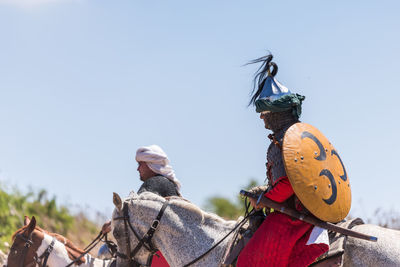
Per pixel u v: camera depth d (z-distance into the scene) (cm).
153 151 939
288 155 677
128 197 848
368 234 691
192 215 800
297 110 720
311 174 676
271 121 725
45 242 968
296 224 702
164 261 875
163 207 811
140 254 823
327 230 711
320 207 675
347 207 698
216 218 797
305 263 689
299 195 671
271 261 699
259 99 722
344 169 711
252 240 716
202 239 786
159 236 810
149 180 921
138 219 823
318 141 697
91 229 1861
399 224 1266
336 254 684
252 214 756
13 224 1700
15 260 956
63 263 964
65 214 1870
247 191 750
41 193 1895
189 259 782
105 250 1033
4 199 1758
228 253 745
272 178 711
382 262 669
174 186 938
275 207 700
